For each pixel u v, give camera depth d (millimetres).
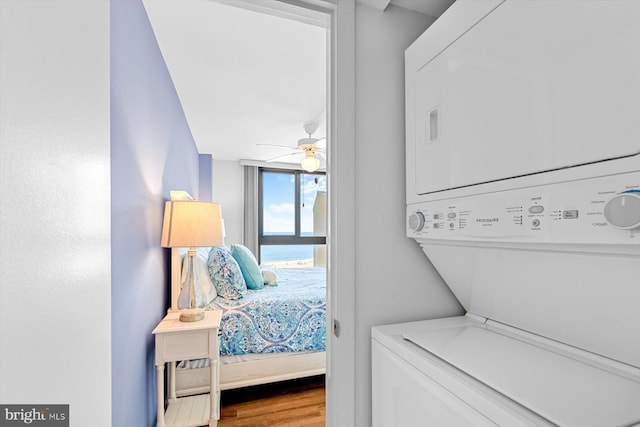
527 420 620
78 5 542
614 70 610
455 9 1017
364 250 1286
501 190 854
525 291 1017
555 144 717
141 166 1775
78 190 532
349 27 1250
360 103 1292
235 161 5867
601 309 816
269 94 3045
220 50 2299
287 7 1210
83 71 557
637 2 577
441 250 1194
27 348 394
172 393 2326
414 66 1234
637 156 576
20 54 385
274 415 2359
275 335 2607
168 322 2072
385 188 1325
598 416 616
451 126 1029
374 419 1222
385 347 1149
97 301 608
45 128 438
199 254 3156
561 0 704
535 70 760
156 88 2154
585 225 664
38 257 419
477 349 970
